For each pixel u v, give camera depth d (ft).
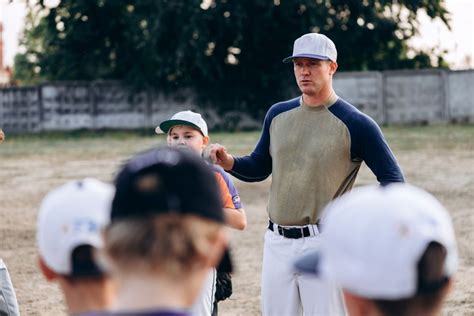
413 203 6.53
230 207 17.87
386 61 119.96
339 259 6.54
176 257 5.97
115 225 6.07
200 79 114.83
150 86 114.21
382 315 6.46
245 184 55.88
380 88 110.01
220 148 18.45
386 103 110.22
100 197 7.16
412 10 115.96
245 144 84.99
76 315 7.07
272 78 112.57
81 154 79.97
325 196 17.75
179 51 108.27
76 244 6.97
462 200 46.44
